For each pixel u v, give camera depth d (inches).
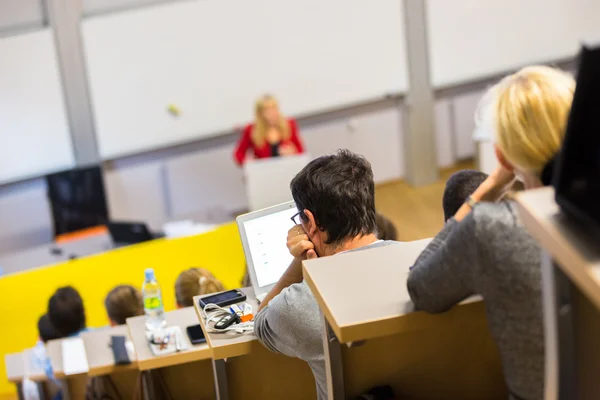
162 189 316.5
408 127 332.8
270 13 305.6
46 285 226.7
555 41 334.3
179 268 231.8
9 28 287.0
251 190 264.4
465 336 63.6
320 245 72.9
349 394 64.0
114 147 305.6
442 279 48.8
